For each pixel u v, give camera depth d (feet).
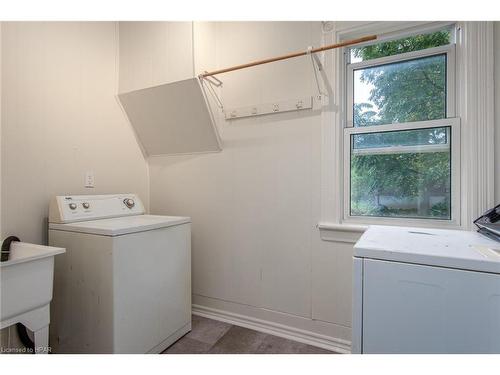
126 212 6.66
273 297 6.51
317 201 6.04
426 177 5.40
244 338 6.15
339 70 5.83
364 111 5.90
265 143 6.59
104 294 4.67
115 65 7.43
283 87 6.37
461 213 4.99
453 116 5.12
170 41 6.68
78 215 5.62
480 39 4.66
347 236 5.70
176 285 5.94
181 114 7.06
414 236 4.00
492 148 4.60
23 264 3.83
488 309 2.77
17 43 5.36
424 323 3.01
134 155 7.94
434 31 5.32
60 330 5.23
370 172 5.88
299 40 6.19
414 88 5.49
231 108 6.97
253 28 6.71
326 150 5.90
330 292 5.90
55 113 6.03
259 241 6.68
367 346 3.26
